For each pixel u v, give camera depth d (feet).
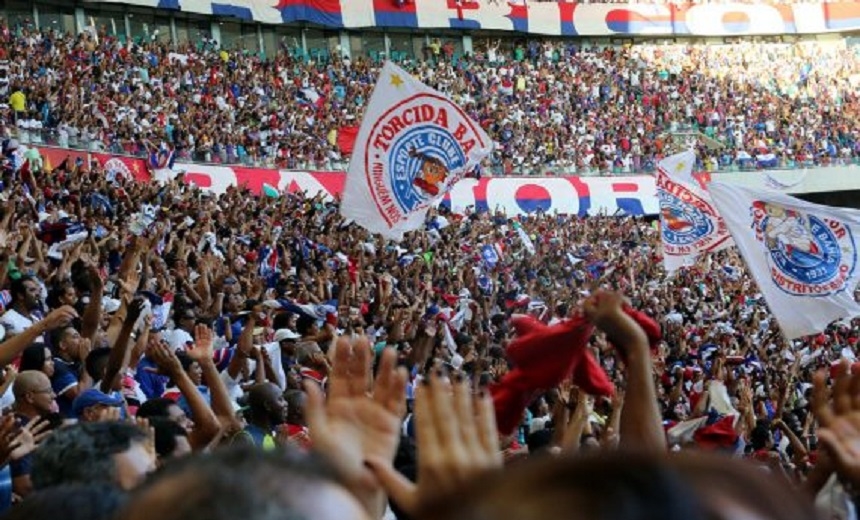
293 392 30.48
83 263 52.85
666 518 3.72
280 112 179.01
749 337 100.01
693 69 246.47
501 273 120.26
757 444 47.29
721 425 37.81
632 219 189.06
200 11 204.03
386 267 100.78
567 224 174.50
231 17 213.46
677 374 64.64
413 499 7.13
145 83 164.96
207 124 161.58
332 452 8.21
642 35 252.83
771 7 258.37
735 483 3.95
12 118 132.26
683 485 3.86
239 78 183.32
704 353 87.25
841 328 118.21
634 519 3.68
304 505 4.54
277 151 167.02
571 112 219.61
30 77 147.02
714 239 85.51
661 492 3.78
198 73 177.37
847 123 237.04
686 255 86.22
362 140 53.98
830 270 57.82
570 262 139.23
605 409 41.65
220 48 200.03
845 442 9.01
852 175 228.84
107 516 10.48
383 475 7.88
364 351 9.35
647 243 174.91
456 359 55.21
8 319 37.91
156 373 39.29
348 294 74.13
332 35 226.79
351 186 53.98
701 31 253.85
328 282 78.13
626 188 204.13
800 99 243.81
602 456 3.94
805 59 255.50
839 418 9.18
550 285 125.39
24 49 155.12
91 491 10.66
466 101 211.61
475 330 77.05
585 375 16.75
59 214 71.56
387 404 8.98
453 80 216.54
